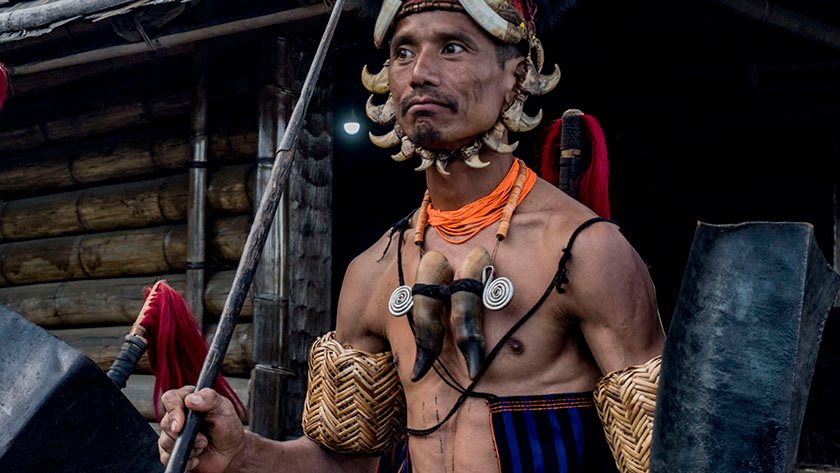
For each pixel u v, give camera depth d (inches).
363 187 321.1
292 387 175.6
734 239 46.4
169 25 180.4
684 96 243.6
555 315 62.3
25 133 222.8
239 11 175.8
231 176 188.1
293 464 72.9
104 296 204.8
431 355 62.2
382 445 74.4
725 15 215.8
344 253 318.3
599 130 80.3
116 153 209.9
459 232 66.7
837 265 228.8
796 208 236.8
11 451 63.3
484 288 62.2
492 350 62.4
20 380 65.6
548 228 64.1
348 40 191.0
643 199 256.2
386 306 71.1
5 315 67.6
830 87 229.8
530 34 66.7
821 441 213.3
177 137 202.8
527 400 61.9
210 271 189.5
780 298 44.8
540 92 66.1
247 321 182.4
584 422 62.1
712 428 45.6
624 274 61.1
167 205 199.9
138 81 211.3
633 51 239.9
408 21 64.9
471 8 63.1
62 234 218.4
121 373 87.3
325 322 181.5
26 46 196.5
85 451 65.6
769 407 44.3
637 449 57.9
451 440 63.7
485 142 65.0
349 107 262.8
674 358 48.0
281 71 180.5
